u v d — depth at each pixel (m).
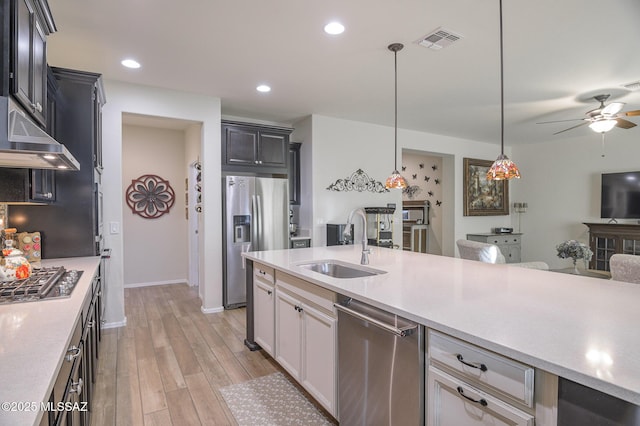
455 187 6.66
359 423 1.75
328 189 5.11
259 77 3.55
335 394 1.93
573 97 4.16
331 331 1.95
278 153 4.79
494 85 3.77
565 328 1.22
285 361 2.48
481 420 1.18
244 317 3.97
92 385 2.10
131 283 5.37
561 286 1.83
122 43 2.80
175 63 3.20
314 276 2.09
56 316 1.39
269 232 4.54
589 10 2.34
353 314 1.71
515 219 7.36
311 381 2.16
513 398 1.08
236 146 4.50
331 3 2.27
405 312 1.42
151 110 3.79
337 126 5.19
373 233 5.45
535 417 1.03
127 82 3.66
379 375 1.61
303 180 5.19
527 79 3.59
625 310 1.42
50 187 2.54
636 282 2.47
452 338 1.27
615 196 5.71
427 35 2.68
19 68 1.50
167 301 4.59
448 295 1.65
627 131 5.74
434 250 7.22
